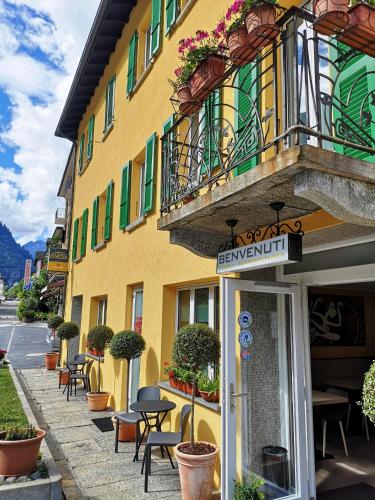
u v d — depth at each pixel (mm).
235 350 4293
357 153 3193
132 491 4703
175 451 4316
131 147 8961
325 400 5559
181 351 4426
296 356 4277
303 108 3629
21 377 12984
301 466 4121
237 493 3904
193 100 3893
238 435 4203
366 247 3609
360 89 3207
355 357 8359
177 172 4379
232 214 3656
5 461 4184
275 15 2871
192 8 6441
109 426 7430
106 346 8844
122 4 9594
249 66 4547
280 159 2428
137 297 8266
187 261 5797
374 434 7020
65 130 15578
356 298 8648
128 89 9336
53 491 4047
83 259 12812
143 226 7668
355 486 4785
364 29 2498
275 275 4664
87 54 11367
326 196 2391
